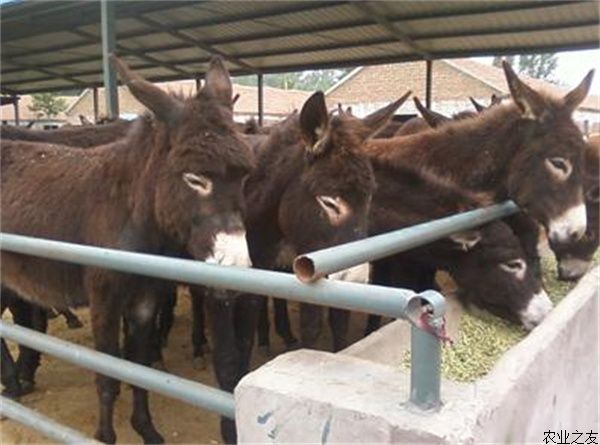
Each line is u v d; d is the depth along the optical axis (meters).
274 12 10.80
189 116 2.61
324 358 1.51
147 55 14.88
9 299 3.82
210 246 2.49
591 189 3.75
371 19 10.85
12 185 3.47
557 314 2.30
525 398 1.65
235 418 1.49
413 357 1.23
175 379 1.73
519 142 3.26
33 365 3.91
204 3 10.38
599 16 9.31
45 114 41.16
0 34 12.75
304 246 3.07
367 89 36.44
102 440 3.05
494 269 2.89
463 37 11.49
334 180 2.90
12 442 3.27
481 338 2.61
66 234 3.09
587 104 28.53
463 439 1.16
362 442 1.22
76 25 11.88
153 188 2.74
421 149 3.41
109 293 2.82
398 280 3.53
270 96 36.31
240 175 2.57
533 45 11.72
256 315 3.42
